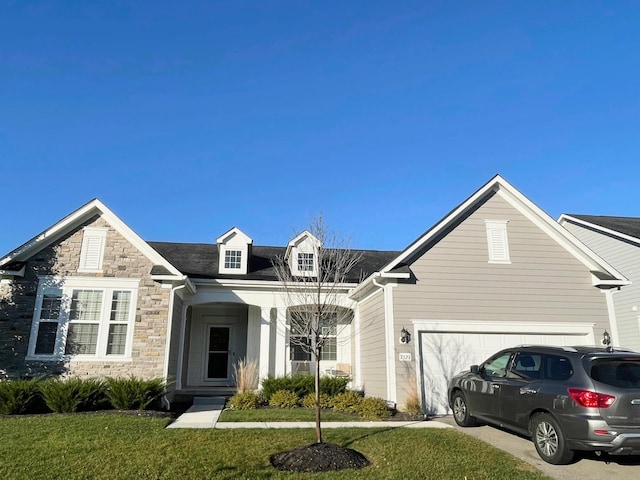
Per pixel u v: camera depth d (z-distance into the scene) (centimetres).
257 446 840
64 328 1372
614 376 762
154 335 1403
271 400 1410
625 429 721
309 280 1504
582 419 742
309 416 1196
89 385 1200
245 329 1931
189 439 876
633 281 1958
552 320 1433
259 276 1777
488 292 1427
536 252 1480
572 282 1470
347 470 726
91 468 705
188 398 1558
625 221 2333
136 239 1458
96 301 1408
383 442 899
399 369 1338
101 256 1436
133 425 991
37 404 1191
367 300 1616
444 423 1141
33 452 780
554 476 736
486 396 977
